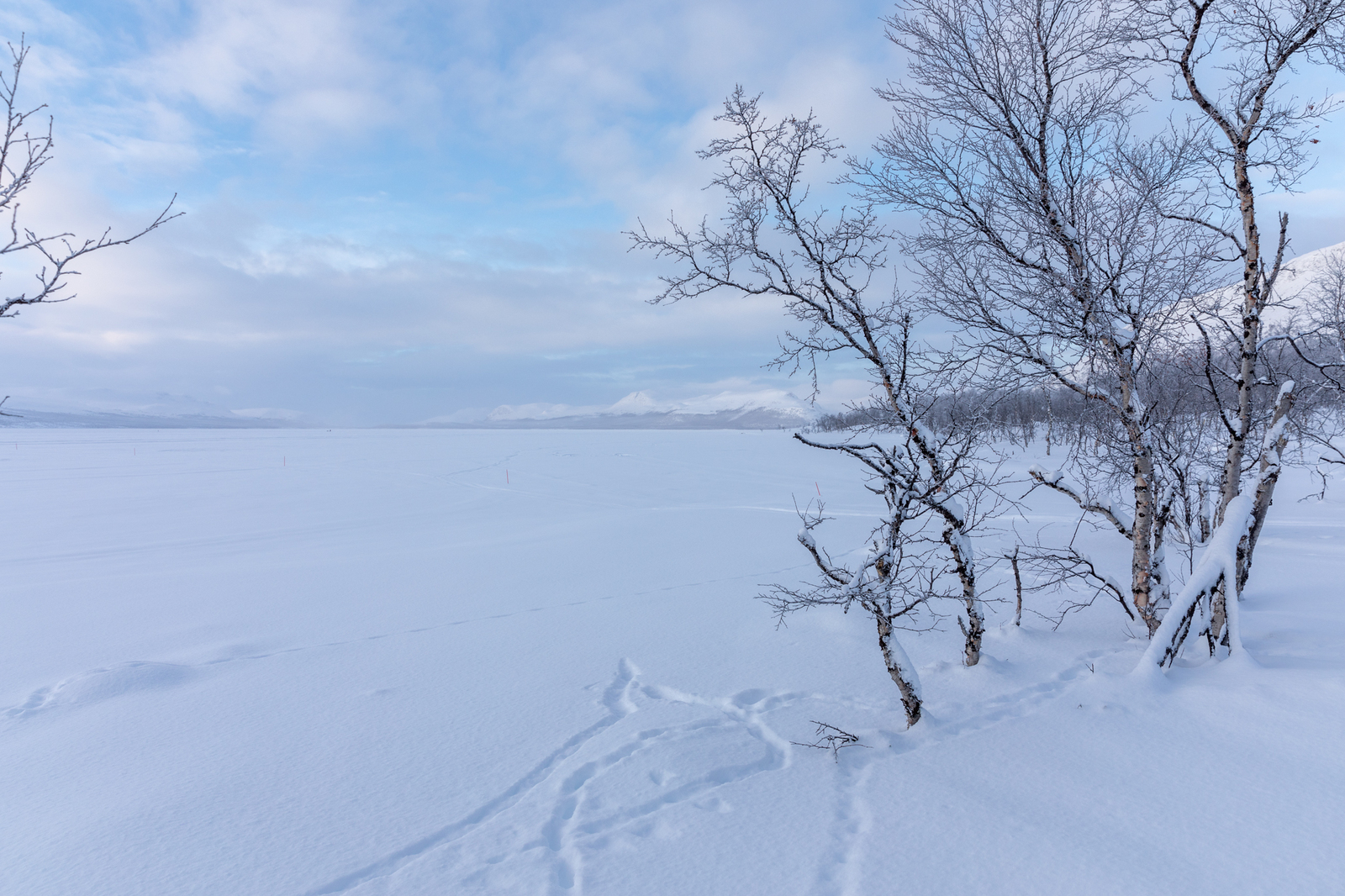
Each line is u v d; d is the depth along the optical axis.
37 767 4.64
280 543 16.16
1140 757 3.90
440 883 3.18
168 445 75.56
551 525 17.94
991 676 5.52
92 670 6.71
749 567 11.42
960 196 5.70
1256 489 5.60
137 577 12.02
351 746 4.89
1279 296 6.19
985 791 3.67
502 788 4.20
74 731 5.23
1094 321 5.36
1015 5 5.50
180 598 10.16
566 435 120.06
